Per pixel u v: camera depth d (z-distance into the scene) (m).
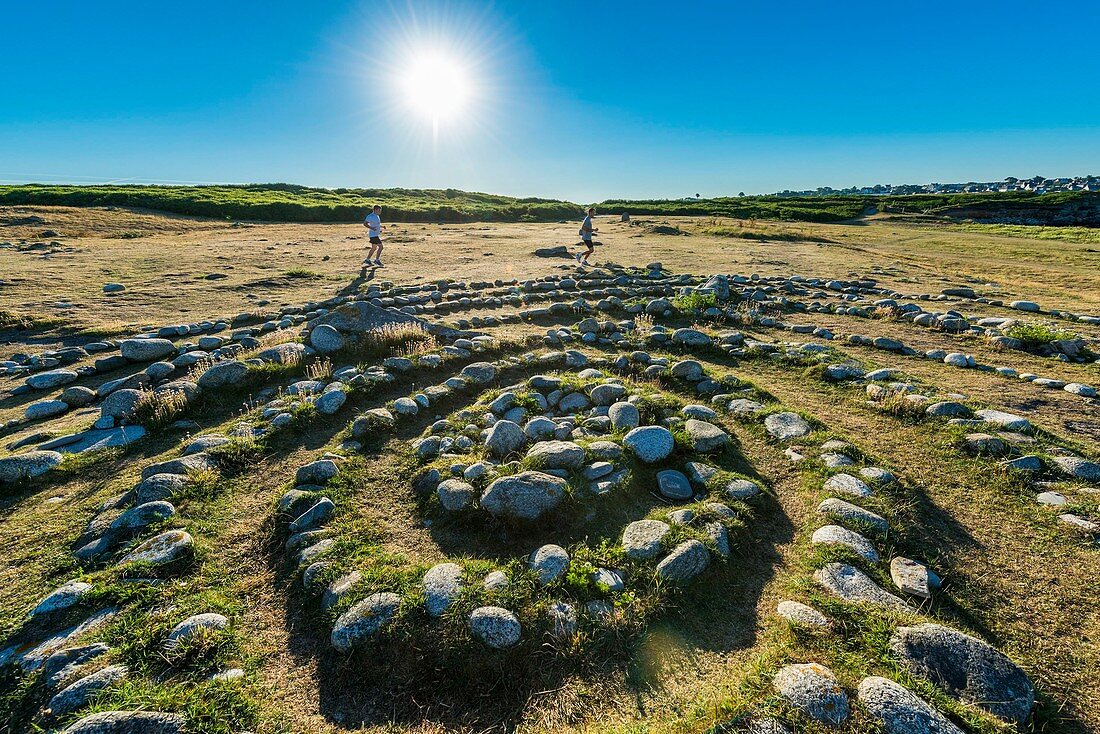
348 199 50.44
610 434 5.74
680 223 37.19
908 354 9.12
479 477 4.82
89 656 3.13
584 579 3.69
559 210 46.50
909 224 45.44
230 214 35.41
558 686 3.08
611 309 11.86
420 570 3.78
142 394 6.52
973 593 3.71
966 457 5.45
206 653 3.24
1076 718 2.88
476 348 8.72
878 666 3.01
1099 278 17.16
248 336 9.47
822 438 5.71
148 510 4.43
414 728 2.92
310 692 3.10
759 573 3.96
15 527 4.47
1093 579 3.82
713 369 8.23
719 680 3.08
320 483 5.02
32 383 7.56
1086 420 6.42
